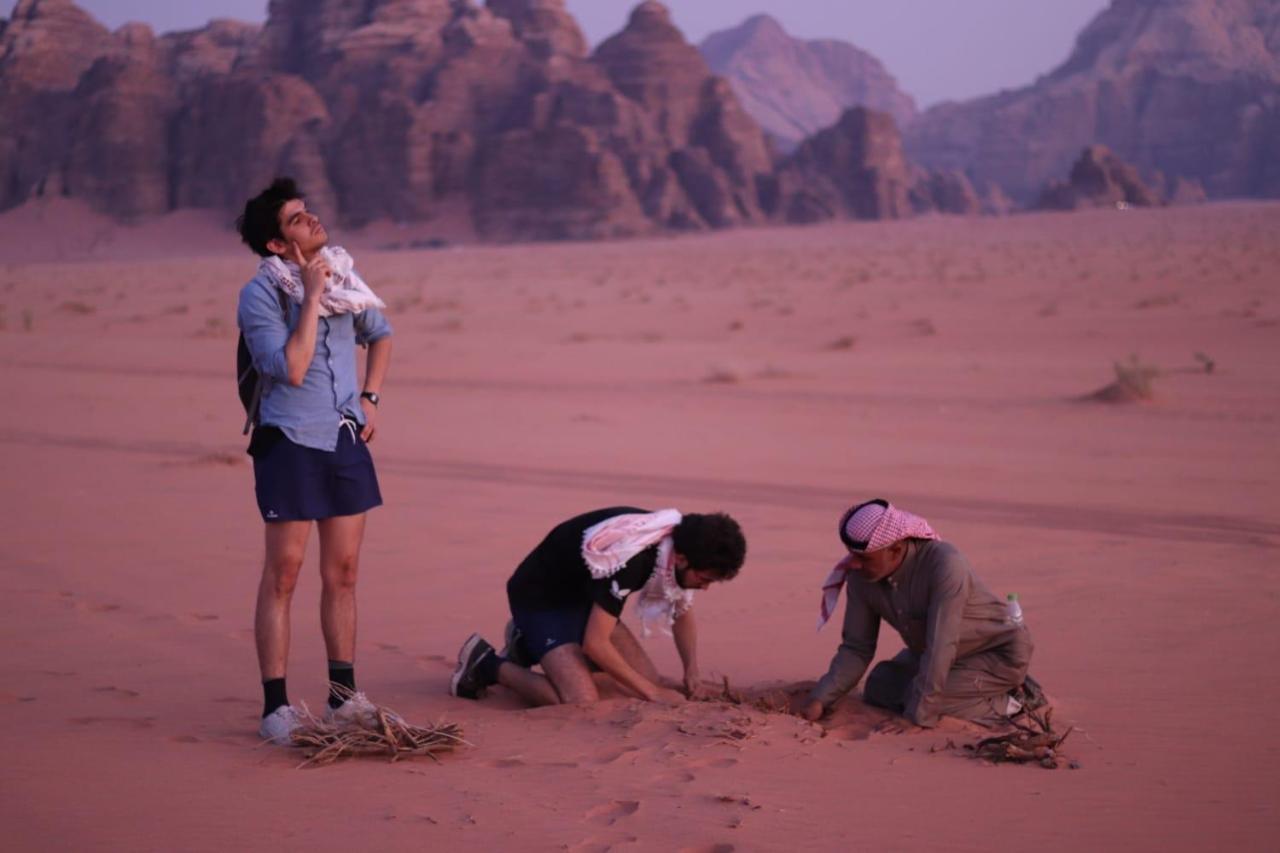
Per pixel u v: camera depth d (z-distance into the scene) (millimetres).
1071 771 4621
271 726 4918
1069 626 6953
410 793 4285
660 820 4004
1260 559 8805
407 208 173125
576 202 170625
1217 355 24609
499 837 3850
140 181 179375
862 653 5551
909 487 12086
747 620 7262
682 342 30156
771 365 24141
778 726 5105
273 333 4992
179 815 4059
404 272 84125
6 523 10109
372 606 7574
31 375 23828
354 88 195875
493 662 5715
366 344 5473
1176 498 11477
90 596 7738
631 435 15797
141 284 70062
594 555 5441
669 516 5582
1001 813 4152
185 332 34719
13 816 4043
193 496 11406
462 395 20328
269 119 179500
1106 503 11234
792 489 11938
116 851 3746
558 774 4492
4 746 4816
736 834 3887
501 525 10086
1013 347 27109
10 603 7531
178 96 196250
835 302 41688
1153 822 4094
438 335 32469
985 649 5457
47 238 171125
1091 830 4012
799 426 16625
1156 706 5480
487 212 173125
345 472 5125
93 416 17844
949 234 145750
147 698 5609
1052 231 136000
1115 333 28797
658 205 176125
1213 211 154250
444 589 7988
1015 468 13211
